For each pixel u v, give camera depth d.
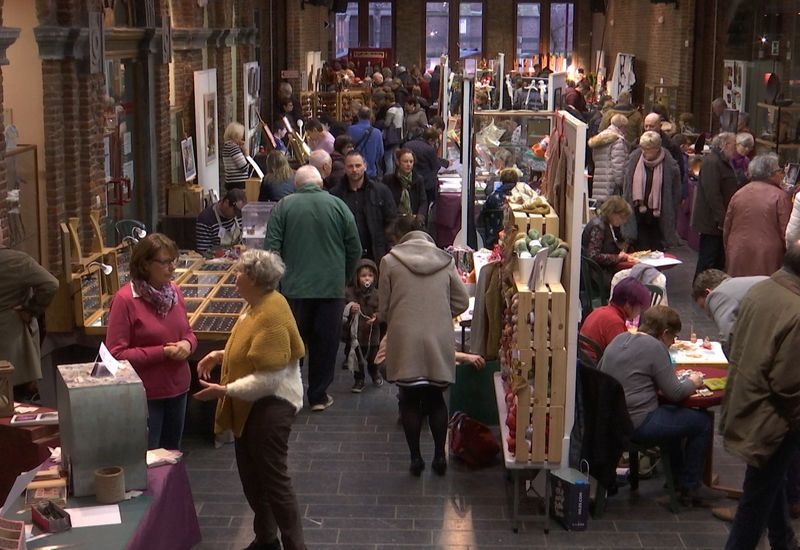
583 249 12.36
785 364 6.70
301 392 7.39
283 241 10.39
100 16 13.21
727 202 14.41
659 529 8.18
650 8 30.45
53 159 12.59
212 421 10.09
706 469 8.76
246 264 7.07
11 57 12.25
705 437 8.43
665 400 8.49
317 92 29.22
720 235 14.57
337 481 9.04
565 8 42.91
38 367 9.00
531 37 43.28
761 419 6.85
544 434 8.09
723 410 7.15
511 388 8.30
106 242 14.29
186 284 11.27
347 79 31.20
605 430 8.15
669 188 14.69
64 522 6.03
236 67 22.91
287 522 7.29
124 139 15.48
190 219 15.96
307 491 8.84
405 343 8.88
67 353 10.21
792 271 6.86
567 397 8.12
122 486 6.43
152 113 16.20
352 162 12.38
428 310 8.91
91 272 10.20
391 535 8.05
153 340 7.91
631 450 8.30
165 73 16.58
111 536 5.97
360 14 43.44
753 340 6.88
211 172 19.17
